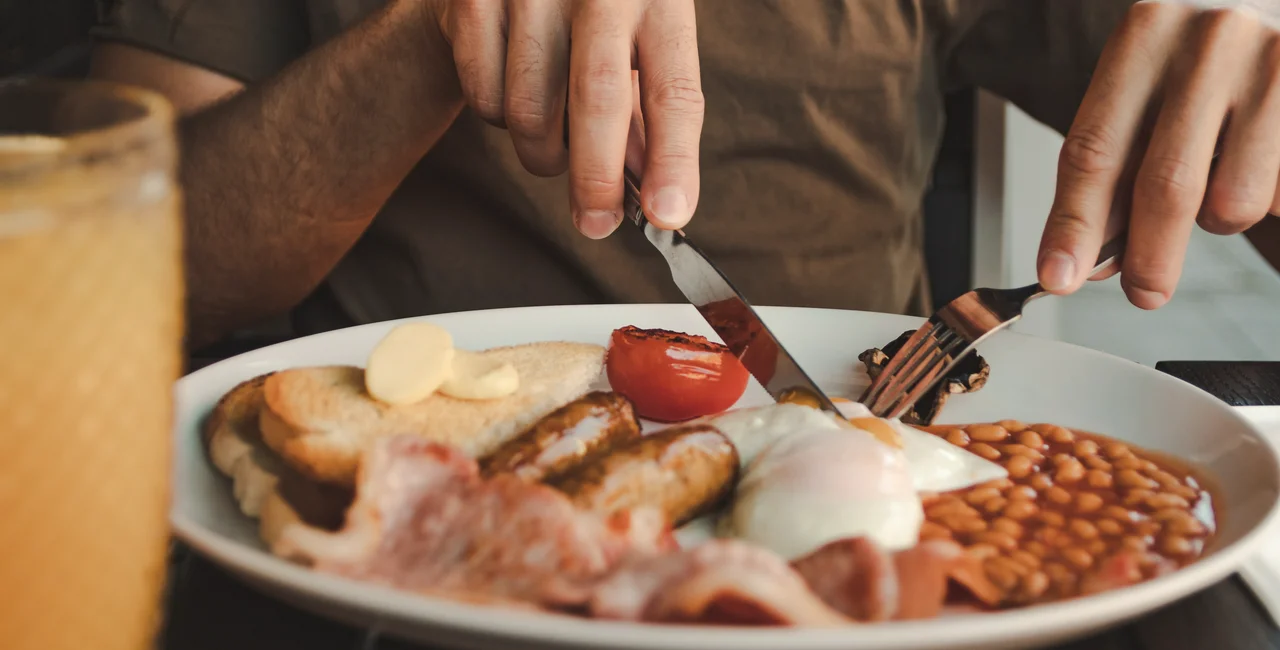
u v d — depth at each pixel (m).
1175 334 1.56
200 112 0.77
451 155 0.80
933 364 0.57
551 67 0.57
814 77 0.84
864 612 0.41
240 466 0.48
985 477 0.53
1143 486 0.52
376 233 0.82
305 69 0.74
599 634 0.38
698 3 0.82
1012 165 1.28
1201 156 0.56
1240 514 0.48
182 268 0.33
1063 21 0.91
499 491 0.42
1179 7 0.58
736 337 0.54
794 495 0.48
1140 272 0.58
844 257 0.87
